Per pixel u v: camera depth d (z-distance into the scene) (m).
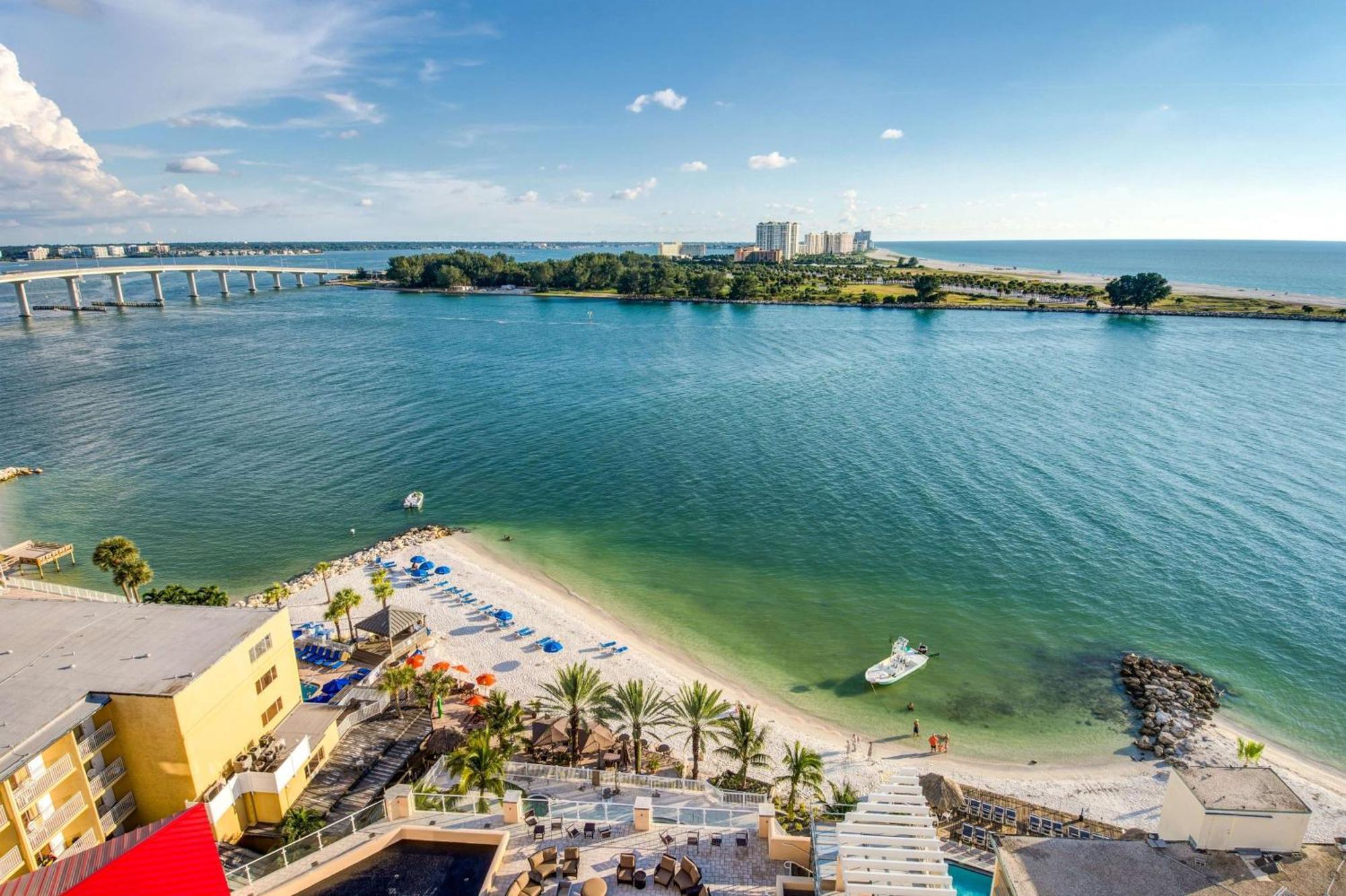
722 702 56.81
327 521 92.12
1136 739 53.72
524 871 25.62
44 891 20.75
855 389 159.50
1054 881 25.28
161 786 35.75
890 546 83.94
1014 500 95.81
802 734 53.69
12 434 126.25
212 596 60.88
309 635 62.81
